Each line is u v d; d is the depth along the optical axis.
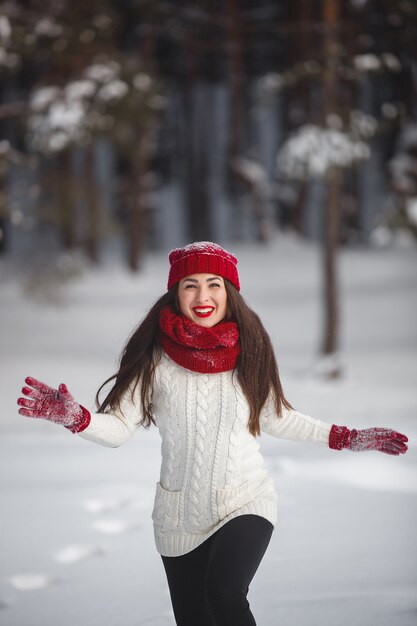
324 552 4.63
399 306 24.98
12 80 23.86
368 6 21.58
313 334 23.36
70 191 18.80
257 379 3.03
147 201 32.97
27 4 17.08
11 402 15.62
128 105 17.22
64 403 2.85
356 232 32.56
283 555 4.60
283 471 6.98
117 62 17.45
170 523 2.99
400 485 6.36
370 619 3.38
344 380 17.89
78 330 23.78
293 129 31.47
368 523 5.28
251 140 35.41
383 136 30.58
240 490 2.98
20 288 26.73
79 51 17.02
